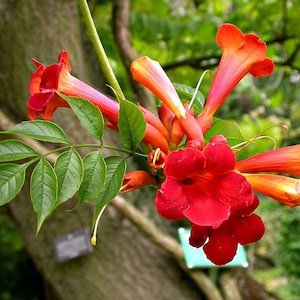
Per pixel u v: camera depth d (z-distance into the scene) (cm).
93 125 27
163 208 23
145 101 66
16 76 61
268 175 27
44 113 29
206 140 34
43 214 25
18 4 62
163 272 62
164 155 27
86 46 70
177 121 29
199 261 62
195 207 23
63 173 26
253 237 26
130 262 61
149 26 77
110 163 27
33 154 26
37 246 62
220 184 24
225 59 30
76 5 65
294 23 85
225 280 64
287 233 166
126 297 60
